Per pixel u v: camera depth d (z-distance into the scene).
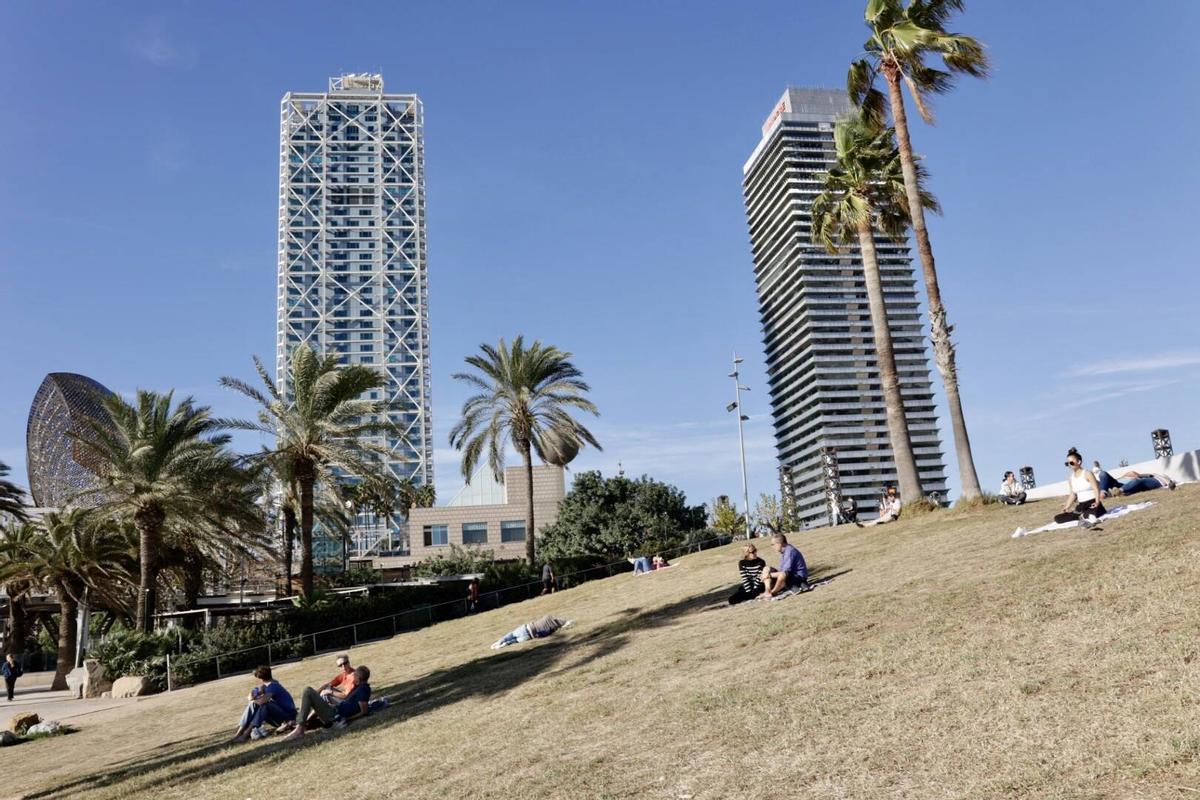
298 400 37.03
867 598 12.16
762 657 10.20
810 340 159.50
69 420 64.06
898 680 7.71
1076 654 7.09
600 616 21.55
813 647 9.92
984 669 7.31
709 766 6.50
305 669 27.27
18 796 12.45
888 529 23.98
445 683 15.67
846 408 157.62
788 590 15.43
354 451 37.72
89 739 18.88
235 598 51.28
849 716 6.97
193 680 31.39
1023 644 7.78
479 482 89.38
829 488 47.59
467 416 45.56
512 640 20.33
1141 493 18.36
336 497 37.59
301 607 36.69
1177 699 5.52
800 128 163.75
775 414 179.00
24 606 53.41
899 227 30.19
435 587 41.78
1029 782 4.97
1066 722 5.71
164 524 36.53
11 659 34.66
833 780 5.68
